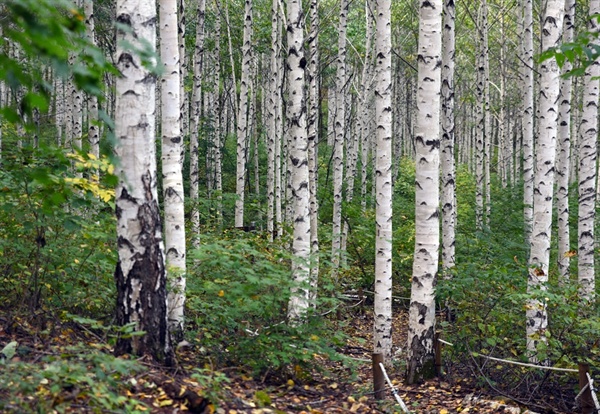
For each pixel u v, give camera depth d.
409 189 24.86
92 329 6.10
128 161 4.86
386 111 9.04
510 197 18.73
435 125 7.36
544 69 7.92
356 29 24.08
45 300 6.04
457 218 19.42
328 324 7.70
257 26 21.33
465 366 7.67
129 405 4.10
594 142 10.20
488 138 21.25
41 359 4.71
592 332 6.62
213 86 24.20
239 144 15.94
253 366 6.23
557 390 6.88
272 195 16.03
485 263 10.63
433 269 7.45
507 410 6.09
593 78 4.21
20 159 5.41
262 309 6.49
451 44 12.53
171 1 7.03
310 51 13.02
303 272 7.99
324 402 6.07
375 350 8.90
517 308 7.61
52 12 1.88
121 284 5.00
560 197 11.58
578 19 18.97
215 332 6.80
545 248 7.86
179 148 6.97
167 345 5.16
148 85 4.90
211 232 12.78
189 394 4.67
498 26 24.22
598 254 12.84
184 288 6.55
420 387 7.25
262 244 10.02
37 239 5.74
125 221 4.92
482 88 17.36
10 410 3.51
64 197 4.88
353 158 19.77
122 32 4.81
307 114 12.78
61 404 3.79
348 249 14.90
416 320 7.45
